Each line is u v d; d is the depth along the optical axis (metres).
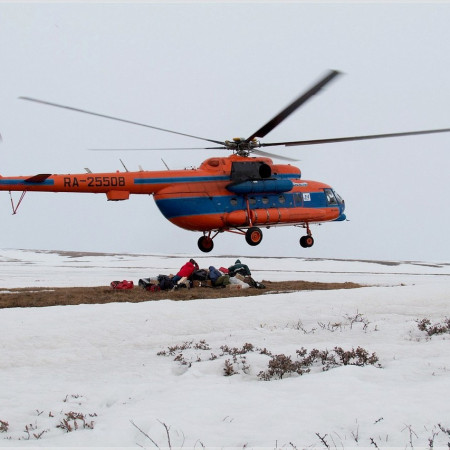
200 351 9.09
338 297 14.14
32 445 4.37
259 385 6.15
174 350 9.21
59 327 10.21
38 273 33.44
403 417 4.52
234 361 7.93
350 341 9.69
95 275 31.00
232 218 20.98
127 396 6.11
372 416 4.59
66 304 13.16
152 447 4.07
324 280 27.55
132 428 4.57
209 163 21.39
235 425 4.50
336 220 24.36
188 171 20.94
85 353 8.88
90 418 5.26
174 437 4.25
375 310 13.11
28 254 75.38
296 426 4.41
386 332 10.48
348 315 12.46
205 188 20.80
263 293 15.52
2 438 4.73
